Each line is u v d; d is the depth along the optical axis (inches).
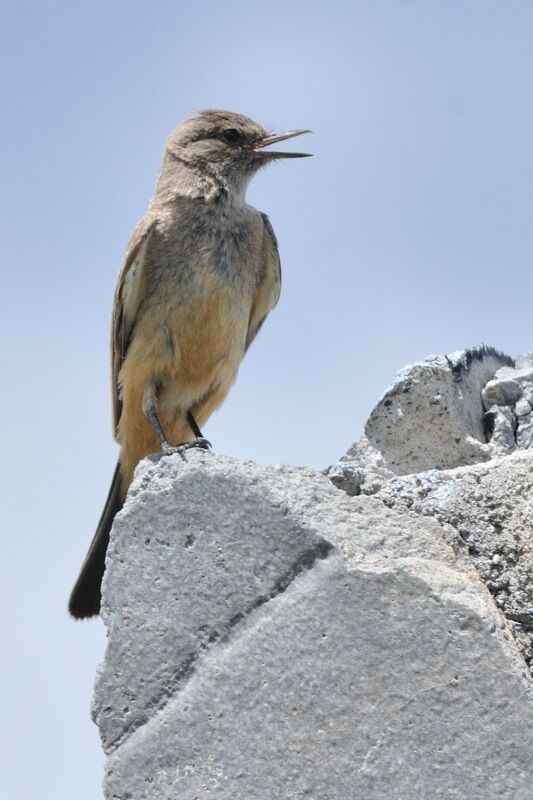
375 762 323.0
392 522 353.4
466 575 350.3
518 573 356.5
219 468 349.4
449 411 438.0
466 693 320.2
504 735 315.6
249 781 331.6
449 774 317.4
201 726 338.3
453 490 366.3
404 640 327.0
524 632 350.6
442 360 445.1
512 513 362.0
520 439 452.1
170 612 348.2
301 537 340.5
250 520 344.8
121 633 350.9
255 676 336.2
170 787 338.3
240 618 343.3
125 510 355.6
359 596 331.9
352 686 328.5
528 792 311.3
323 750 327.6
